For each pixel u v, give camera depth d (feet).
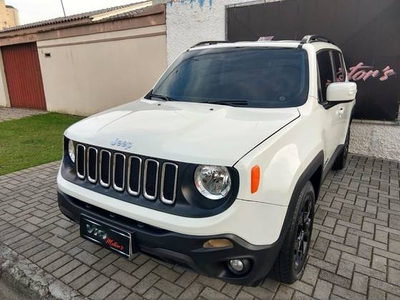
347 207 12.32
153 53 27.71
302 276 8.36
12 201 13.14
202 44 12.14
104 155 7.12
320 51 10.82
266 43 10.61
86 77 34.37
